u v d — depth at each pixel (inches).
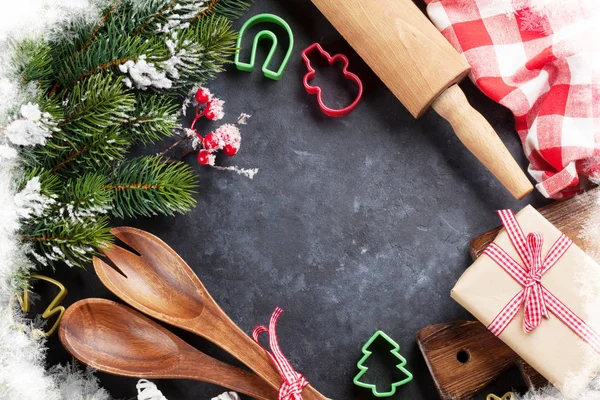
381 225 32.1
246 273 31.9
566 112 30.7
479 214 32.2
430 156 32.4
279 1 32.9
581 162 31.0
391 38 30.5
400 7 30.6
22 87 26.6
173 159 32.3
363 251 32.0
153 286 30.1
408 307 31.8
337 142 32.5
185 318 29.9
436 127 32.4
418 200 32.2
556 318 28.3
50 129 26.2
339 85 32.8
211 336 29.8
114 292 29.4
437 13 31.8
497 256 28.8
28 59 26.2
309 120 32.6
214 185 32.2
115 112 26.6
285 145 32.4
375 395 30.6
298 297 31.8
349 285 31.9
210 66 28.9
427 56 30.2
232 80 32.7
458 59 30.2
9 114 26.0
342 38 32.8
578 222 30.5
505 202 32.1
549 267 28.6
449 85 30.4
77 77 27.8
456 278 31.9
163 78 27.6
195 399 31.4
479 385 30.1
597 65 30.2
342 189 32.3
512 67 31.4
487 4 31.3
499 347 30.3
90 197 26.8
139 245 30.0
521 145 32.5
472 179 32.2
